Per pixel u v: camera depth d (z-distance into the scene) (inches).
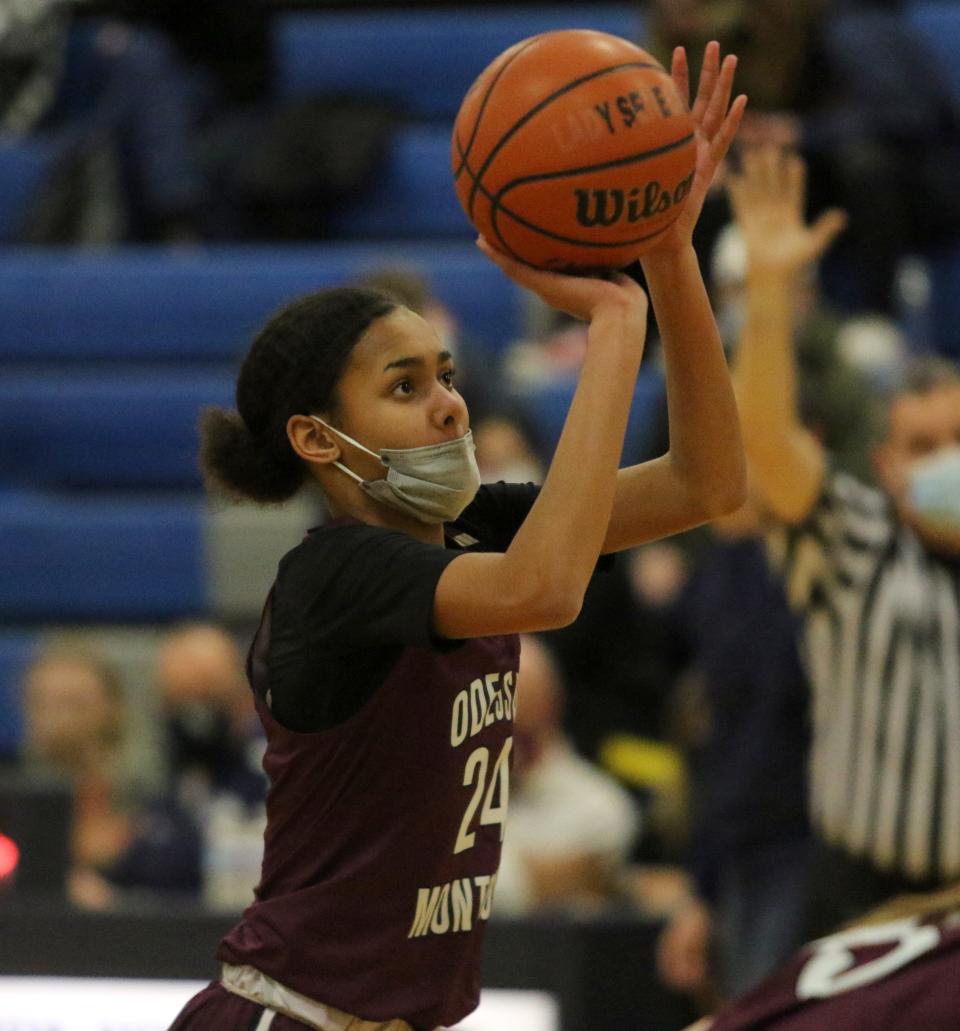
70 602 858.1
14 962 508.1
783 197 472.4
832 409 642.2
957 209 886.4
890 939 333.4
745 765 547.5
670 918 559.8
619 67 291.3
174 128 964.6
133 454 896.9
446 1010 314.3
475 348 740.7
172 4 997.2
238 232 967.6
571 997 506.6
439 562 277.4
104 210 969.5
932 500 470.9
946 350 903.7
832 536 481.1
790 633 543.2
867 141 853.2
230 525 842.2
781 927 533.6
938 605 480.7
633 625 721.0
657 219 291.7
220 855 604.7
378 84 1016.2
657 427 728.3
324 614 288.8
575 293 286.2
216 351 914.1
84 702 638.5
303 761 302.8
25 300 930.7
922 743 478.9
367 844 302.8
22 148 1007.0
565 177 285.1
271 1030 304.0
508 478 696.4
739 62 815.7
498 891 585.3
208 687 671.8
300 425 300.0
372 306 301.6
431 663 297.9
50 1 1041.5
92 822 625.0
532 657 623.8
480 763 307.1
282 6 1109.1
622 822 620.4
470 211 295.9
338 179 947.3
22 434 903.1
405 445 295.3
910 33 893.2
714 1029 333.7
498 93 291.3
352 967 303.7
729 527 558.9
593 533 270.4
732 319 651.5
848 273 849.5
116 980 504.7
